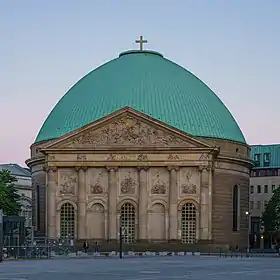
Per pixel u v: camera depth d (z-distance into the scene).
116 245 126.75
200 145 127.31
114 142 129.00
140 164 127.88
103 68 148.38
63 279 50.75
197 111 140.12
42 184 140.50
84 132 129.62
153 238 127.75
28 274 57.28
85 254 116.81
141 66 145.75
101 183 129.50
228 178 138.62
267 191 195.25
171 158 127.75
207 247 125.94
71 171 130.50
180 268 68.38
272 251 157.12
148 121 128.12
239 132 148.38
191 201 127.69
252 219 196.75
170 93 141.00
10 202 137.00
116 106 138.62
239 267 71.50
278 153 196.88
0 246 83.94
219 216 135.88
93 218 129.50
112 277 53.25
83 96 143.00
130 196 128.50
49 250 107.81
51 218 129.00
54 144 129.50
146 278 52.22
